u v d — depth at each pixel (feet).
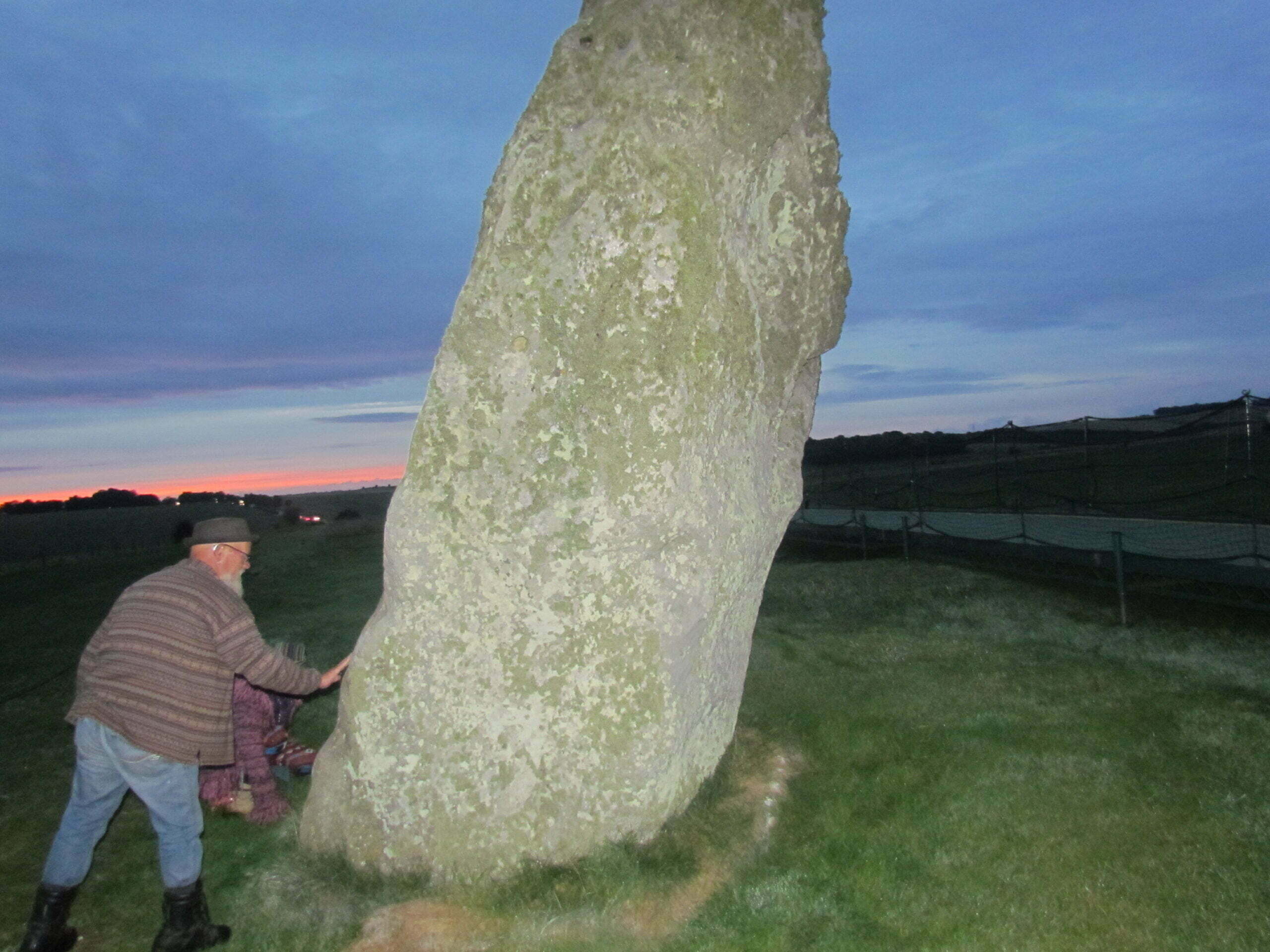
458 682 11.09
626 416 10.83
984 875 10.84
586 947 9.94
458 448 10.93
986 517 43.65
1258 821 11.39
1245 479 35.60
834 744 14.79
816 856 11.51
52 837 13.83
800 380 14.32
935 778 13.29
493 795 11.10
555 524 10.89
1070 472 53.93
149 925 11.08
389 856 11.21
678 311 10.89
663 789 11.62
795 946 9.79
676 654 11.37
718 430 11.72
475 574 11.00
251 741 13.47
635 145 10.76
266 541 52.75
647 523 10.96
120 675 9.95
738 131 11.44
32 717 20.57
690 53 11.09
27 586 48.24
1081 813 11.96
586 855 11.17
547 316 10.78
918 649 20.29
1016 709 15.78
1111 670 17.70
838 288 13.71
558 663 11.07
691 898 10.75
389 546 11.10
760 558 13.12
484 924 10.29
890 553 37.68
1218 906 9.86
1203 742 13.76
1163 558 24.68
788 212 12.85
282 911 10.80
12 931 11.18
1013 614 23.59
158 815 10.05
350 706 11.30
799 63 12.09
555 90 10.87
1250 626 20.88
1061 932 9.71
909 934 9.89
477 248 11.15
